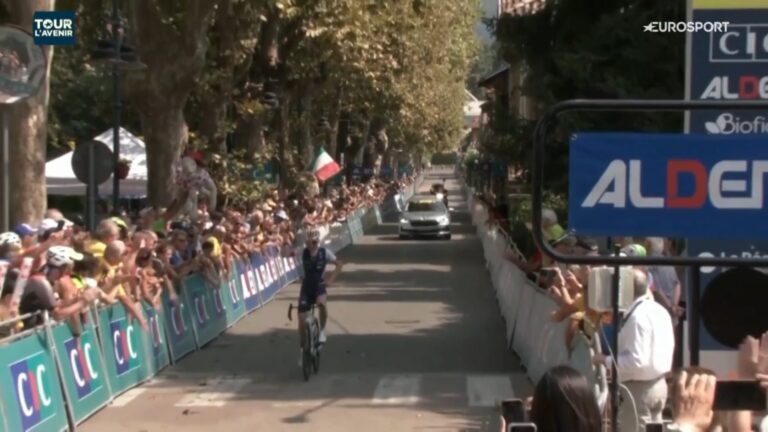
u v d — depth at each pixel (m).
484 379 25.55
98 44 32.56
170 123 40.97
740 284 9.12
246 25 50.19
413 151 174.62
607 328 15.02
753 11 14.30
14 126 25.12
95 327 21.78
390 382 25.19
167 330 28.02
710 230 7.54
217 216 41.56
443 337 33.12
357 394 23.67
